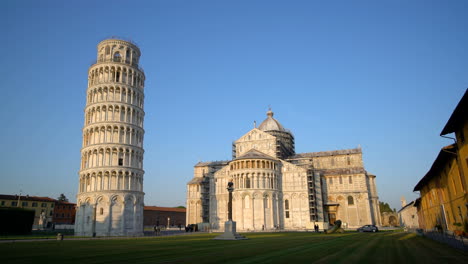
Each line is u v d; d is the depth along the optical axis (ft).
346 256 88.22
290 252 98.53
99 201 247.70
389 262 76.54
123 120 275.39
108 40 292.20
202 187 419.33
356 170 384.06
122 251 103.71
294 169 347.56
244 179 322.75
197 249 109.60
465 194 118.42
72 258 85.15
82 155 271.90
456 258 80.18
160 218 476.54
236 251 101.96
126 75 288.92
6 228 239.71
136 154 275.39
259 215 311.88
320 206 355.56
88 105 278.26
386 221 469.57
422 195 231.71
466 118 107.76
